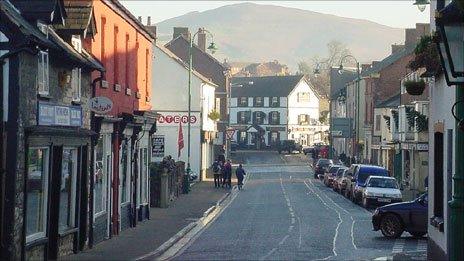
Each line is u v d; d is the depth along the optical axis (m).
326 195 74.31
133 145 40.56
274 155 158.75
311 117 196.75
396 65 108.94
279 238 36.31
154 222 43.81
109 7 35.66
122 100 39.34
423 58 27.23
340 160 121.44
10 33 22.72
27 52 23.31
